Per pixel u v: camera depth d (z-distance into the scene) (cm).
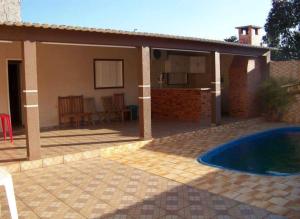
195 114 1291
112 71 1316
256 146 1043
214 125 1181
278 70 1395
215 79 1170
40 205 533
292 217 466
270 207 502
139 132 1026
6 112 1059
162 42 984
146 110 942
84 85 1236
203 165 740
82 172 705
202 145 948
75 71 1209
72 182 641
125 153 872
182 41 1041
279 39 2359
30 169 731
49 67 1145
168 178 654
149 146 945
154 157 823
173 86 1559
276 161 871
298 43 2275
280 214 477
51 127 1159
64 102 1181
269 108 1363
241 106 1397
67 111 1189
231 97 1426
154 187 604
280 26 2309
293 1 2270
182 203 527
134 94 1392
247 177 648
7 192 437
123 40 895
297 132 1208
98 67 1271
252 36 1568
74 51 1202
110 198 555
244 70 1376
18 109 1158
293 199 530
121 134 1030
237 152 980
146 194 570
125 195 568
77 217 487
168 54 1505
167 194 568
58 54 1163
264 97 1357
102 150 845
